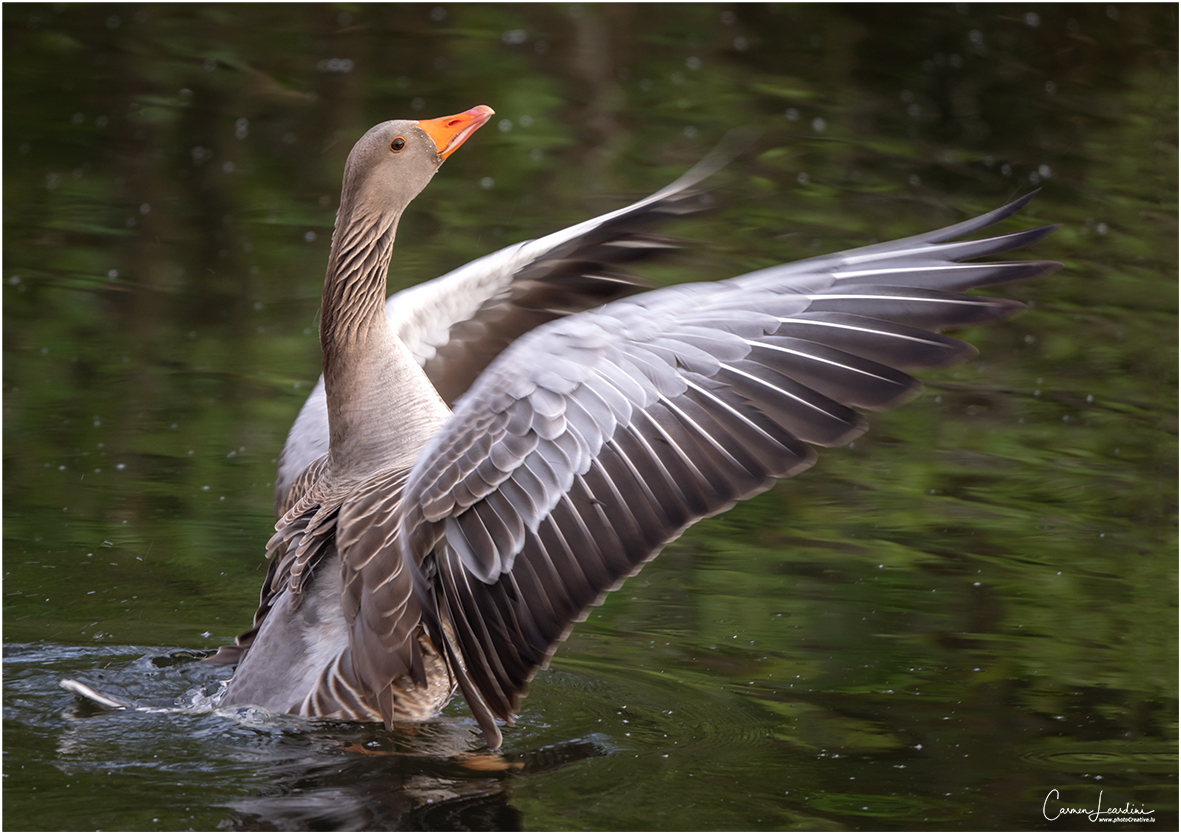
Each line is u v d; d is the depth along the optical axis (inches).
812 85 992.9
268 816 294.7
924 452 578.9
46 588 437.4
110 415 578.6
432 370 430.9
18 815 291.6
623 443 305.3
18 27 1035.3
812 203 813.2
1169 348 684.1
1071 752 339.3
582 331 316.2
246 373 625.6
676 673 390.0
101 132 892.6
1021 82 1005.8
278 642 353.7
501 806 302.5
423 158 372.2
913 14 1117.7
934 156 886.4
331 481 370.6
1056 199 835.4
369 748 333.1
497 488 317.1
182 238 768.9
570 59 1027.9
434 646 343.6
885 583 456.4
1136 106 968.3
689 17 1117.7
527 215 784.9
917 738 347.9
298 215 806.5
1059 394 637.3
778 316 302.8
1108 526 506.3
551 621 312.2
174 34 1049.5
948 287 291.9
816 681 383.9
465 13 1113.4
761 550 486.3
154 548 470.9
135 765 318.3
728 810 304.2
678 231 770.8
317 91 962.1
